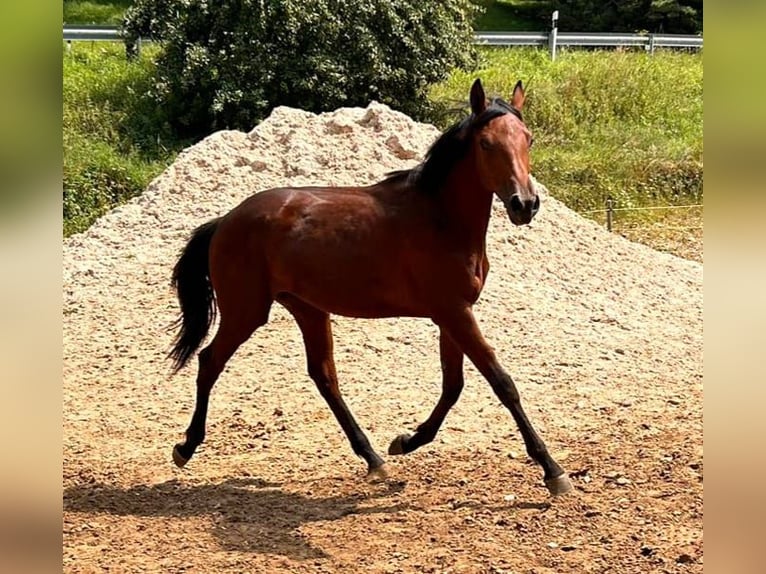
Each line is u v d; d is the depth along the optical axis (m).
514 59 20.44
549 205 11.31
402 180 5.37
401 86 16.58
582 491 5.32
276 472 5.86
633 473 5.57
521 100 5.50
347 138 11.21
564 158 16.16
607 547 4.62
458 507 5.19
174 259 9.83
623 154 16.55
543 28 26.84
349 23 16.11
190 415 6.95
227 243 5.50
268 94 16.05
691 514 4.95
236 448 6.30
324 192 5.44
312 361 5.69
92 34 19.83
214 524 5.05
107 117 16.67
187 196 10.69
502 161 4.82
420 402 7.12
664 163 16.20
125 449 6.32
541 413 6.88
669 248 13.08
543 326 8.78
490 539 4.75
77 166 14.40
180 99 16.70
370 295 5.27
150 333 8.58
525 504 5.18
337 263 5.23
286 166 10.94
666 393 7.34
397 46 16.38
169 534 4.92
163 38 16.62
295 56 15.99
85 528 4.99
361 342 8.34
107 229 10.45
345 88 16.14
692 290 10.27
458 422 6.70
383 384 7.51
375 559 4.57
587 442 6.23
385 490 5.49
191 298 5.75
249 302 5.48
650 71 20.05
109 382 7.63
